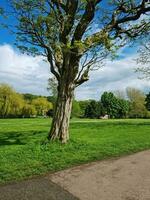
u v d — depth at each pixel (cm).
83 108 12950
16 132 2970
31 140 2122
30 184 969
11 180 1010
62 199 840
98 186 957
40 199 836
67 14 1861
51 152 1537
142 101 12200
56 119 1844
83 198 851
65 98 1850
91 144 1836
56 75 1894
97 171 1145
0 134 2764
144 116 12181
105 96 12550
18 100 10475
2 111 10150
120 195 876
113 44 1769
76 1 1869
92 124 4128
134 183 988
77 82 1870
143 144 1892
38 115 12325
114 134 2688
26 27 1898
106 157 1437
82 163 1288
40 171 1134
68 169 1176
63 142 1800
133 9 1891
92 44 1755
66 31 1841
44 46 1900
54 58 1909
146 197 859
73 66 1841
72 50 1791
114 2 1903
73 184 977
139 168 1194
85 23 1803
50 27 1853
